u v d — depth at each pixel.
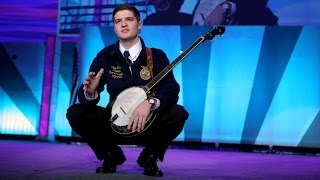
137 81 2.25
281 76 5.50
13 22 6.66
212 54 5.68
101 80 2.30
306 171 2.85
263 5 5.75
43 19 6.61
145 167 2.25
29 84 6.70
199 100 5.65
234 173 2.54
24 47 6.71
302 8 5.68
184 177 2.21
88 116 2.18
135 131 2.12
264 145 5.49
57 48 6.37
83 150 4.58
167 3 5.93
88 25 6.08
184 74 5.70
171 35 5.75
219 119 5.60
